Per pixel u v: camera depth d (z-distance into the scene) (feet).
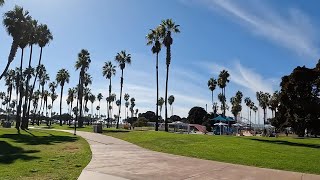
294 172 43.34
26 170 40.19
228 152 65.21
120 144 84.94
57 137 113.29
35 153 61.82
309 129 185.06
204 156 59.06
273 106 323.16
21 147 75.15
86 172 39.99
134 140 98.68
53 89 472.03
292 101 180.34
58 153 61.72
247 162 51.80
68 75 336.49
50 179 34.81
